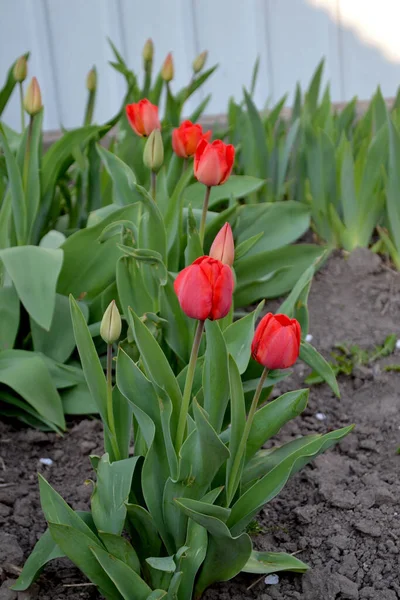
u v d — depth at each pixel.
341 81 5.51
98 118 5.46
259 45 5.43
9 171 3.09
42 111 3.23
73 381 3.06
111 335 2.00
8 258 2.88
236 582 2.32
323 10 5.36
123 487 2.05
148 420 2.03
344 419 3.08
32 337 3.18
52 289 2.86
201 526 2.05
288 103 5.57
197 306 1.73
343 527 2.51
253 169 4.21
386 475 2.75
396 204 3.83
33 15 5.21
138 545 2.24
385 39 5.41
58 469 2.82
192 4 5.32
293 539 2.50
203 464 1.96
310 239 4.24
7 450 2.90
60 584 2.31
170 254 3.04
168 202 3.18
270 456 2.29
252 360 2.49
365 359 3.36
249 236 3.73
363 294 3.79
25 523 2.54
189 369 1.95
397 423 3.03
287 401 2.13
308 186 4.25
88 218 3.46
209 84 5.51
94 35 5.30
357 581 2.32
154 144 2.67
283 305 2.63
